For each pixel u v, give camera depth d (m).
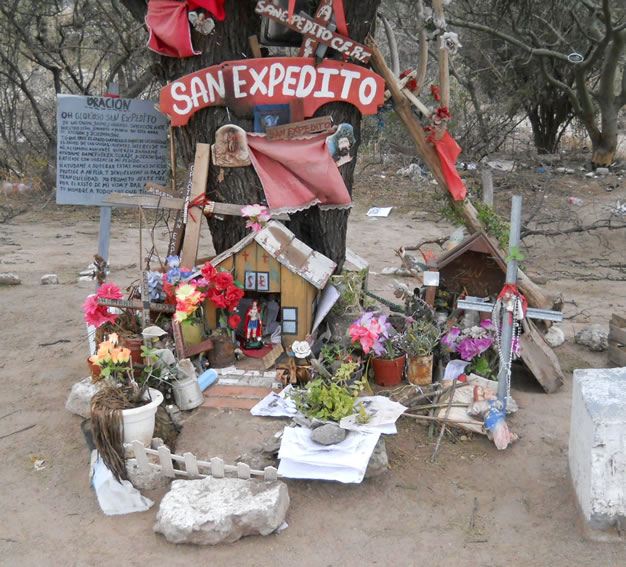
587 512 4.03
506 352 5.11
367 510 4.34
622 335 6.62
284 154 5.83
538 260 12.33
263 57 6.05
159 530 4.04
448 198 6.65
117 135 6.45
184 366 5.18
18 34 17.23
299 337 5.73
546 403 5.81
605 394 4.14
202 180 5.95
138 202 6.05
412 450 5.02
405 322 6.00
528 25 18.03
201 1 5.55
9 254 12.26
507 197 16.67
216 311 5.80
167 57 6.09
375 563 3.86
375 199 17.61
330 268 5.61
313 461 4.33
